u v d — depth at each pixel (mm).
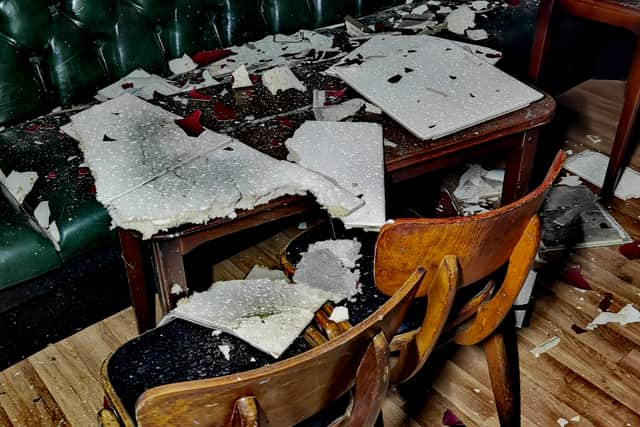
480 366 1633
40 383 1590
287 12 2109
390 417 1511
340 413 1039
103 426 1030
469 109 1403
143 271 1436
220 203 1130
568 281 1864
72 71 1745
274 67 1684
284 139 1334
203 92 1548
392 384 1209
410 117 1380
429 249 1000
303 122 1393
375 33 1927
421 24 2008
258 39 2092
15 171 1516
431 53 1658
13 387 1579
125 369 1084
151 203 1126
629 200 2193
